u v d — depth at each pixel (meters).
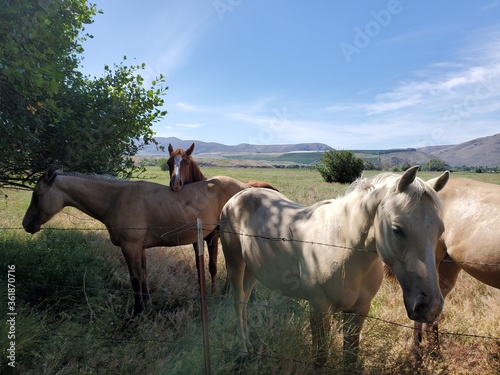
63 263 4.45
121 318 3.99
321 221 2.84
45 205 4.45
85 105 5.11
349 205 2.61
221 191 5.01
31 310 3.56
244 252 3.52
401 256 2.12
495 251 2.94
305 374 2.69
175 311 4.27
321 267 2.68
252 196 3.71
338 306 2.71
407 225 2.08
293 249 2.96
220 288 4.91
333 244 2.66
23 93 3.53
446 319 3.90
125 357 3.04
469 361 3.14
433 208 2.12
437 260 3.68
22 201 11.32
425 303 1.98
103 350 3.20
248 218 3.58
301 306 3.84
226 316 3.80
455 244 3.33
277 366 2.79
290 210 3.29
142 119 6.03
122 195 4.47
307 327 3.07
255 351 3.27
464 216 3.30
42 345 3.19
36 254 4.54
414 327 3.25
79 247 5.11
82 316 3.77
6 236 5.70
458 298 4.39
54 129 4.75
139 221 4.44
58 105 4.78
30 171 5.58
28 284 3.98
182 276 5.13
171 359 3.10
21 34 3.57
